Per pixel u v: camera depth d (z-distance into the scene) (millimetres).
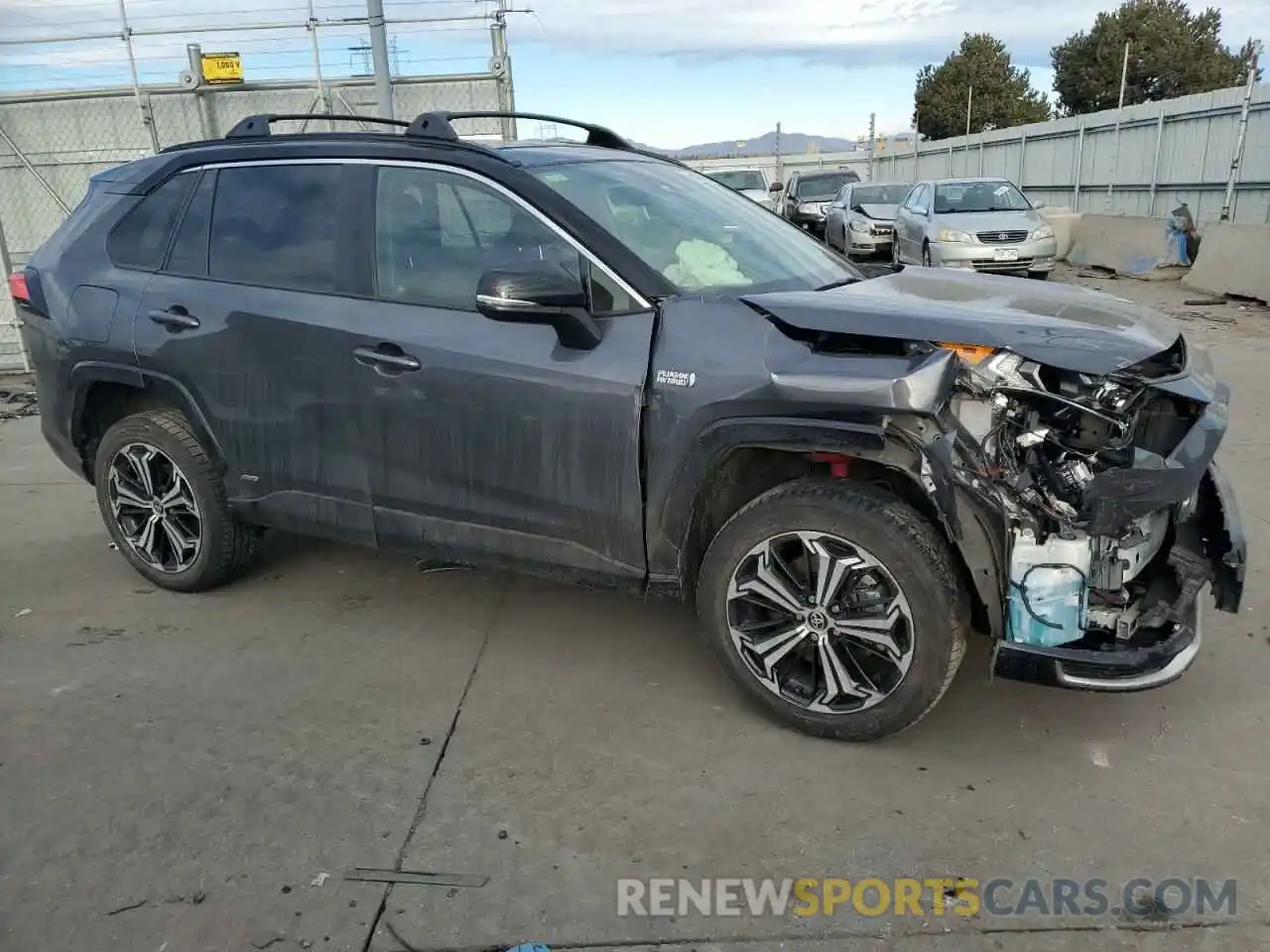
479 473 3457
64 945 2408
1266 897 2490
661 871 2631
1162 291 13688
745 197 4484
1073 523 2785
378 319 3547
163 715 3436
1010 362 2801
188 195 4043
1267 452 5938
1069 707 3352
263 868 2666
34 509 5727
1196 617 3107
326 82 11188
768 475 3244
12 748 3252
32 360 4434
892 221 18312
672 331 3113
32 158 11188
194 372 3943
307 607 4270
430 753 3178
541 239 3342
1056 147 23594
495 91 11305
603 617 4105
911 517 2879
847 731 3105
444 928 2447
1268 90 15594
